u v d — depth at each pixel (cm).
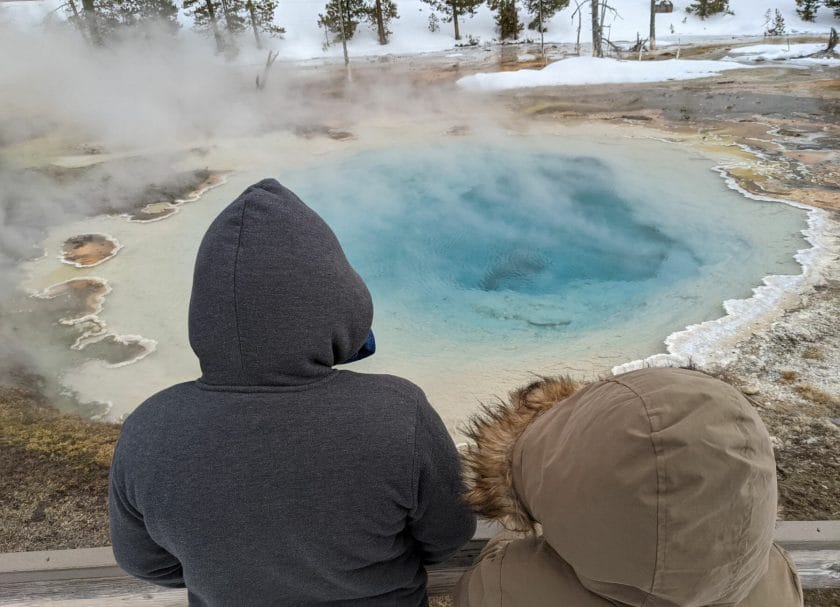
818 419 279
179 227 610
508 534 103
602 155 770
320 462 70
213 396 73
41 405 344
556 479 63
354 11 2330
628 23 2406
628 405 58
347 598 82
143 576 89
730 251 489
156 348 409
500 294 475
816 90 1010
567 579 77
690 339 368
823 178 613
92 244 575
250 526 71
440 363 375
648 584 58
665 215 581
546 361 368
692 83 1184
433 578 123
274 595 78
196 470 70
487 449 83
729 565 56
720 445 54
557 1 2316
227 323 70
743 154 712
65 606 131
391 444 72
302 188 723
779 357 338
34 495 258
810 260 453
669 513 54
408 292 487
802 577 131
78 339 420
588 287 471
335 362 81
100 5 1670
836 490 231
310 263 72
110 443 301
